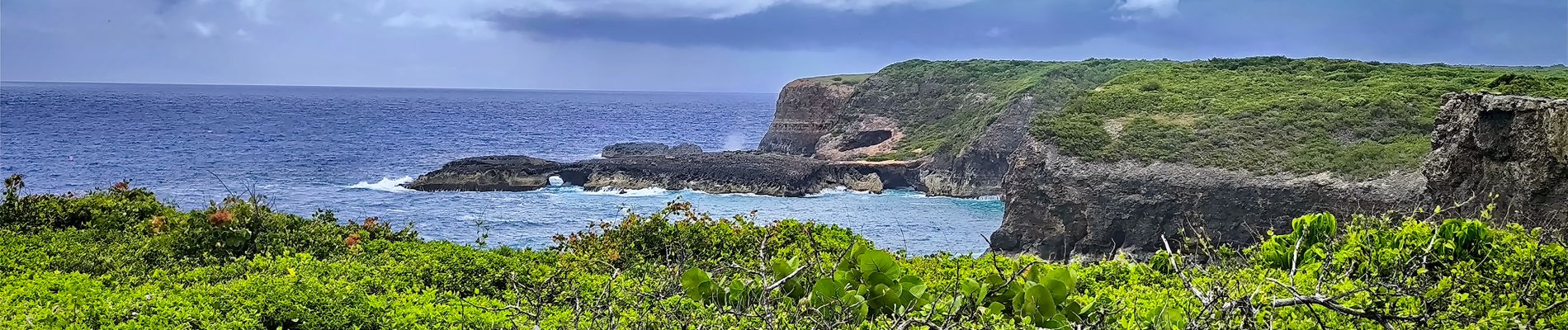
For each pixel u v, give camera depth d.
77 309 9.94
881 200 78.56
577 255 14.05
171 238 14.82
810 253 10.88
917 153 93.31
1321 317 7.05
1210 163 54.50
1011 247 57.81
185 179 83.12
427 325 9.78
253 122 173.00
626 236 15.62
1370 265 8.70
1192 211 52.34
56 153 104.88
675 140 167.38
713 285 8.23
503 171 80.19
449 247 14.44
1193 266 8.84
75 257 13.58
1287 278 8.18
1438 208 10.53
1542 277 8.95
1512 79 60.62
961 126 99.06
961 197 80.75
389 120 192.00
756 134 192.25
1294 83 77.25
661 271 11.69
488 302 10.82
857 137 111.44
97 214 17.98
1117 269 12.11
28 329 9.26
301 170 92.38
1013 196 58.78
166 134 136.50
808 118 119.56
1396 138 60.16
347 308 10.16
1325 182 50.12
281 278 11.46
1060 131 61.06
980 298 7.54
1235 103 68.25
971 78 112.31
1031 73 107.88
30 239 15.16
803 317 7.28
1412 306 7.17
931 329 7.08
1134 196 53.53
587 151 133.50
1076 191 55.31
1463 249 9.90
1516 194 33.75
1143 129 62.16
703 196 78.81
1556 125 32.62
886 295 7.80
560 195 77.12
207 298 10.38
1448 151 37.03
